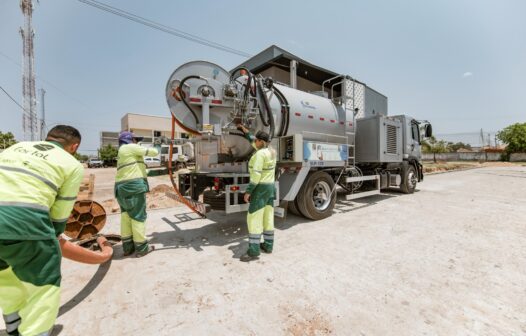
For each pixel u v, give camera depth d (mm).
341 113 6141
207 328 1975
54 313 1748
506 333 1863
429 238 4031
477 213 5734
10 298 1741
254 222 3293
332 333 1895
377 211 6066
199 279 2773
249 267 3055
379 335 1862
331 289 2525
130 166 3346
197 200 4496
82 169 1966
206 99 3943
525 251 3443
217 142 5133
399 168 8570
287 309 2203
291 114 4973
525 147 40344
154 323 2047
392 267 3004
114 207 6766
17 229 1545
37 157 1716
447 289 2494
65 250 2295
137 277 2840
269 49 6559
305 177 4855
